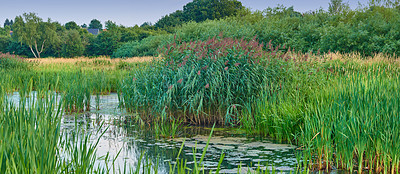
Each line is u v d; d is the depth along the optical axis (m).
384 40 26.27
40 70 22.56
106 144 7.02
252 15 47.28
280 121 7.66
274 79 9.53
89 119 9.80
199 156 6.22
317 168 5.59
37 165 3.26
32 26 87.81
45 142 3.47
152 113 9.59
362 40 27.19
